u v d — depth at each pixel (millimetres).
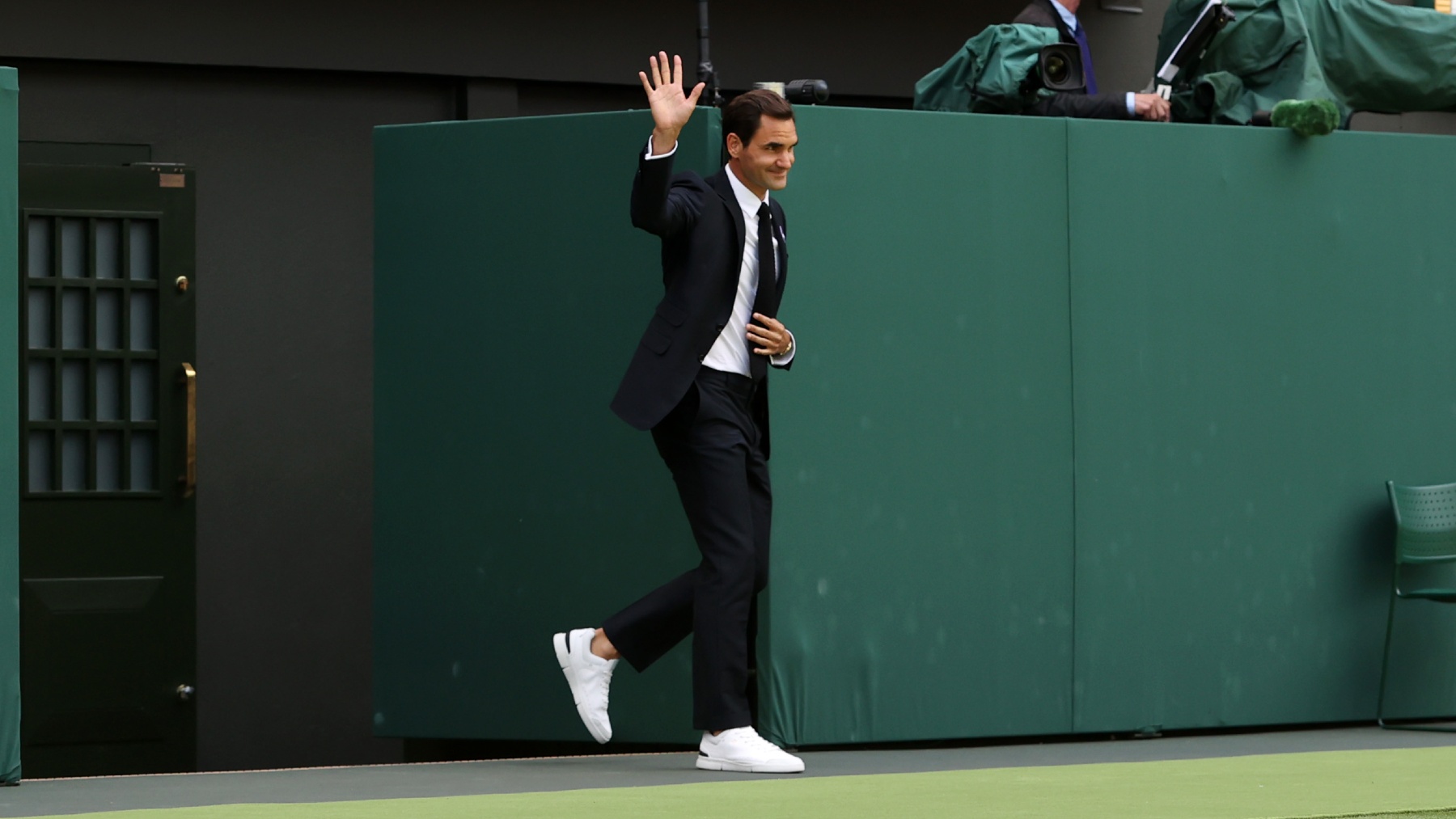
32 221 24969
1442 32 25328
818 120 20828
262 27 27094
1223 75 23906
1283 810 14211
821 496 20656
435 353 22359
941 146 21344
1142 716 22062
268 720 27469
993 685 21344
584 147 21453
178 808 14508
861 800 14797
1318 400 23109
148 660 25250
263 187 27609
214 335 27266
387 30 27766
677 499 20891
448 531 22266
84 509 25016
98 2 26188
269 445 27625
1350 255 23344
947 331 21297
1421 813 14031
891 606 20938
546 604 21641
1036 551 21625
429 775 17562
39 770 24484
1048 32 22969
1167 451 22312
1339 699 23188
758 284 17266
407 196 22516
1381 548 23406
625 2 29203
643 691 21156
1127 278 22172
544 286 21688
